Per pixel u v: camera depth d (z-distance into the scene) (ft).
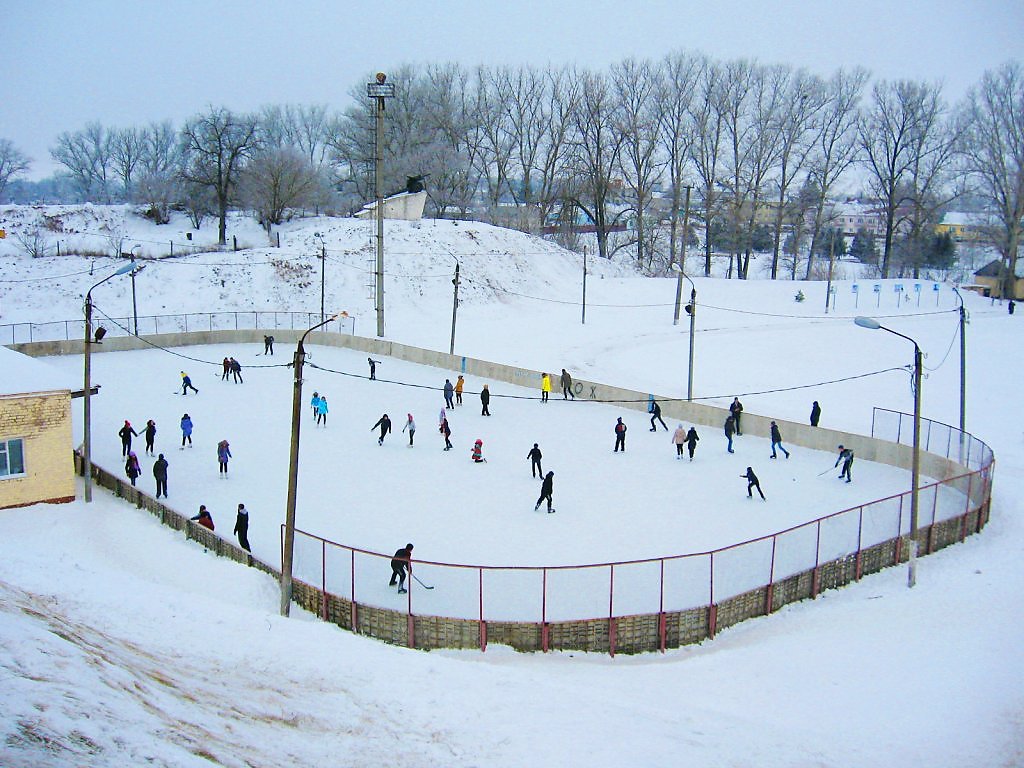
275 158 286.87
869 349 197.36
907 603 70.64
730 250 333.42
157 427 122.93
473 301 234.38
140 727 33.99
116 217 295.48
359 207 350.23
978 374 171.63
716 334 214.48
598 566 63.26
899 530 81.35
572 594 66.44
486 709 45.24
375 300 225.35
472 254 256.52
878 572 79.25
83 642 43.93
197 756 32.86
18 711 31.55
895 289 267.80
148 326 196.54
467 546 80.69
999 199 307.78
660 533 84.53
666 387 156.35
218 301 217.56
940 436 106.11
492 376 158.20
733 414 122.83
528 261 268.82
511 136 352.69
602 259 313.94
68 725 31.65
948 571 77.82
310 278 231.50
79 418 126.93
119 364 168.04
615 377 163.22
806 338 210.79
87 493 91.76
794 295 272.92
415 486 99.55
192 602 58.08
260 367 166.40
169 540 78.54
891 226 317.83
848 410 141.90
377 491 97.45
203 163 285.02
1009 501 96.99
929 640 62.44
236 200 306.35
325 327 203.82
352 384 153.99
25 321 200.03
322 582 66.85
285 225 293.02
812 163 320.91
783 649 61.93
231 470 104.53
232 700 42.01
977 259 414.82
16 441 89.15
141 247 257.96
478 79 351.46
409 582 63.77
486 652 62.28
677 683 56.29
